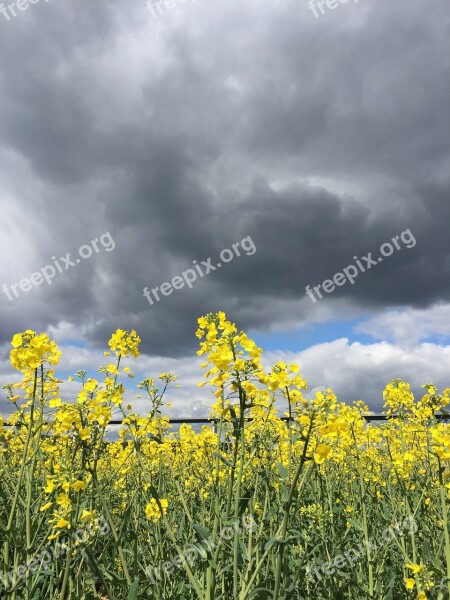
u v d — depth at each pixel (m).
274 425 0.75
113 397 0.57
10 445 0.82
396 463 0.80
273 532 0.58
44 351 0.61
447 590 0.56
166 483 0.98
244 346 0.51
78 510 0.51
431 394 0.66
